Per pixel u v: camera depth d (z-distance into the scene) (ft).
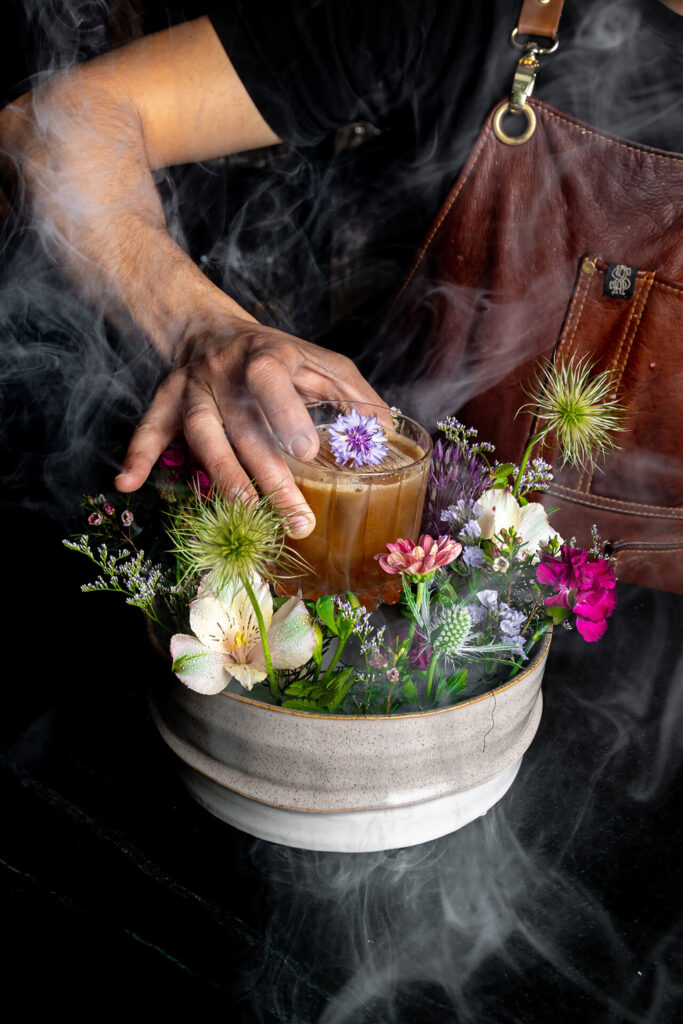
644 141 3.91
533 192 3.79
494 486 3.18
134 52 4.07
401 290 4.07
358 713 2.88
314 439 3.07
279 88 4.04
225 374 3.38
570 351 3.88
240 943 2.78
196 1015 2.68
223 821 2.96
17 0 5.44
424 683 2.94
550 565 2.95
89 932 2.79
